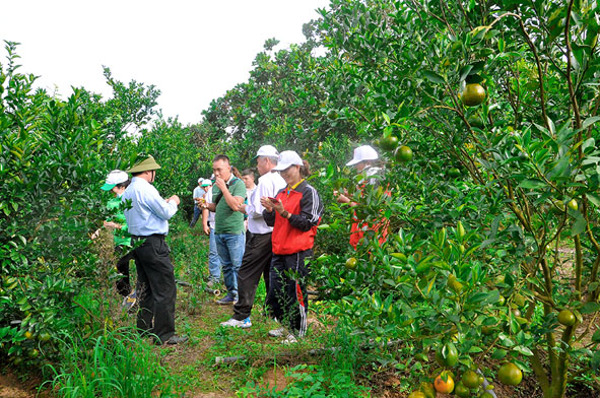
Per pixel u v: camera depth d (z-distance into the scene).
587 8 1.73
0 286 3.31
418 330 1.93
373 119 2.77
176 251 8.88
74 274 3.75
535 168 1.63
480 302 1.76
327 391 3.29
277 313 4.58
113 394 3.11
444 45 2.00
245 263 4.91
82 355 3.46
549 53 2.05
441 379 1.96
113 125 8.78
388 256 2.15
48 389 3.28
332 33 2.80
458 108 2.14
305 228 4.21
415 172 2.95
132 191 4.24
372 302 2.12
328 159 8.61
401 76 2.22
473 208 2.35
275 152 5.13
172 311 4.41
